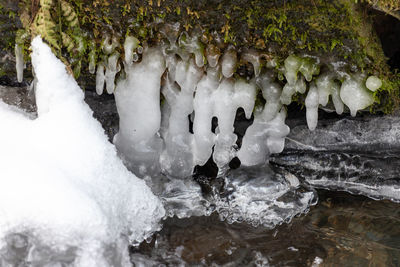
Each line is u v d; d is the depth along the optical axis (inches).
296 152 100.7
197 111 86.1
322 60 79.5
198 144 89.6
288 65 79.4
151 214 84.2
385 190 97.0
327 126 99.0
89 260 70.1
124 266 74.8
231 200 91.8
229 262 80.7
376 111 95.1
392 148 97.0
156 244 83.0
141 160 90.6
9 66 92.4
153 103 85.4
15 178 70.8
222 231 87.1
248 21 76.2
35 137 76.1
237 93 84.5
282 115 89.6
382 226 88.9
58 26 77.4
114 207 76.1
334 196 97.0
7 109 83.2
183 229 86.7
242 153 93.5
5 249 69.8
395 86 83.7
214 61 80.5
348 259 80.8
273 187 92.2
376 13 88.1
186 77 83.1
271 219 90.0
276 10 73.9
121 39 81.0
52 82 77.0
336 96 82.2
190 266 79.6
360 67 78.9
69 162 74.7
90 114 80.2
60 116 77.1
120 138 89.5
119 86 85.9
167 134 91.7
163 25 79.0
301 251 83.0
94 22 79.6
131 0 75.4
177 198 91.6
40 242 70.0
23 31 80.9
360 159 98.6
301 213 91.9
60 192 70.2
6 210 69.8
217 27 77.9
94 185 75.0
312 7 72.6
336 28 74.7
